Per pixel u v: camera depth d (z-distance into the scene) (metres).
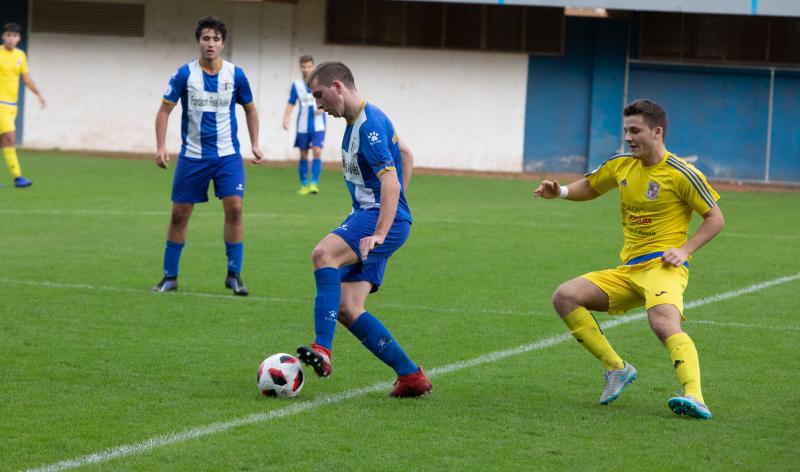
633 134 17.91
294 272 32.62
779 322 26.12
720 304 28.53
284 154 82.31
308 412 17.42
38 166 68.06
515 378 20.22
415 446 15.55
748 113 78.75
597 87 79.50
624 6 73.38
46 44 82.94
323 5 80.81
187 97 28.34
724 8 72.62
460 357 21.97
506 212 51.47
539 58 79.94
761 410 17.98
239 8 81.19
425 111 81.12
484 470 14.48
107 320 25.02
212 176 28.78
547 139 80.62
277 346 22.62
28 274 31.14
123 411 17.31
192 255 35.69
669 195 17.92
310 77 18.30
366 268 18.72
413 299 28.55
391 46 80.62
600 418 17.34
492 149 80.94
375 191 18.70
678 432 16.53
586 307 18.53
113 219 44.38
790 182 78.88
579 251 38.31
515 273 33.22
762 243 42.03
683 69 78.94
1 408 17.39
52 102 83.31
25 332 23.50
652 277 18.06
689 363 17.47
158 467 14.43
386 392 18.98
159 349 22.14
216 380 19.59
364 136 18.11
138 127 83.12
